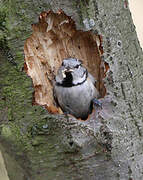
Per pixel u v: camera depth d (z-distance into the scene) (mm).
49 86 2494
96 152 2432
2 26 2441
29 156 2434
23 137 2434
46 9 2449
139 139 2449
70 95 2506
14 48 2441
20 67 2441
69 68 2492
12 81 2441
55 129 2430
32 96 2439
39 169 2434
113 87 2449
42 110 2436
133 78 2461
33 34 2459
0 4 2441
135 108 2455
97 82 2486
